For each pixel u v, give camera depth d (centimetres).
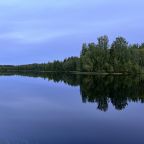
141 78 9606
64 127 2669
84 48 13125
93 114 3288
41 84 7869
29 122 2869
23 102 4234
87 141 2225
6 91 5838
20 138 2264
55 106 3862
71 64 16825
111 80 8712
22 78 11325
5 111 3475
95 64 12706
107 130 2570
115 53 12625
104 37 12812
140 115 3225
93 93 5353
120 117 3122
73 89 6209
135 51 12756
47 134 2406
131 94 5097
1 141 2169
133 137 2344
